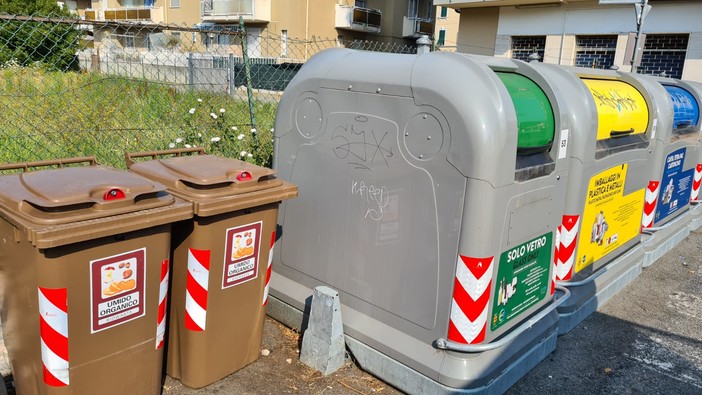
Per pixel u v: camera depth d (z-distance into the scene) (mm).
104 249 2498
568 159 3559
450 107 2904
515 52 20766
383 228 3328
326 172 3615
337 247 3617
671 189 6023
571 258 4070
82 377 2578
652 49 17141
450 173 2957
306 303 3801
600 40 18469
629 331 4371
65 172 2783
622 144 4477
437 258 3082
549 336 3822
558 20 19016
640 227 5379
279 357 3607
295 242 3896
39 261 2328
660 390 3602
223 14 30516
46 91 7543
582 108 3807
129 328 2705
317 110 3633
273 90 8352
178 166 3146
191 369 3162
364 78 3332
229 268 3117
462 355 3092
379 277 3391
